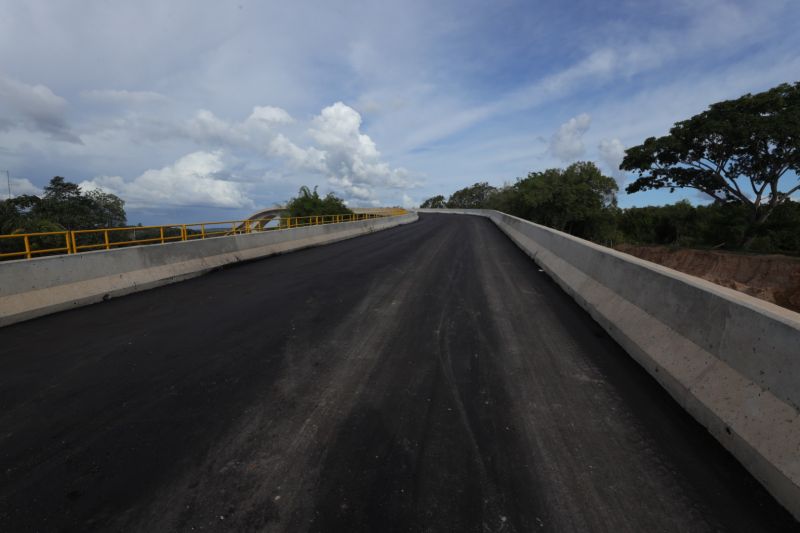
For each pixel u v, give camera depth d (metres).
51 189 28.20
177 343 5.31
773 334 2.89
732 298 3.45
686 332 4.02
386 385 4.07
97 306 7.51
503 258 13.34
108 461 2.91
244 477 2.73
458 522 2.35
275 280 9.73
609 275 6.39
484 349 5.05
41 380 4.23
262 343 5.28
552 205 52.59
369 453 2.98
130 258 8.95
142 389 4.01
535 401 3.75
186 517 2.39
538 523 2.35
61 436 3.22
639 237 61.97
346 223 23.72
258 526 2.32
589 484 2.68
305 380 4.18
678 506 2.50
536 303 7.34
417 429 3.30
